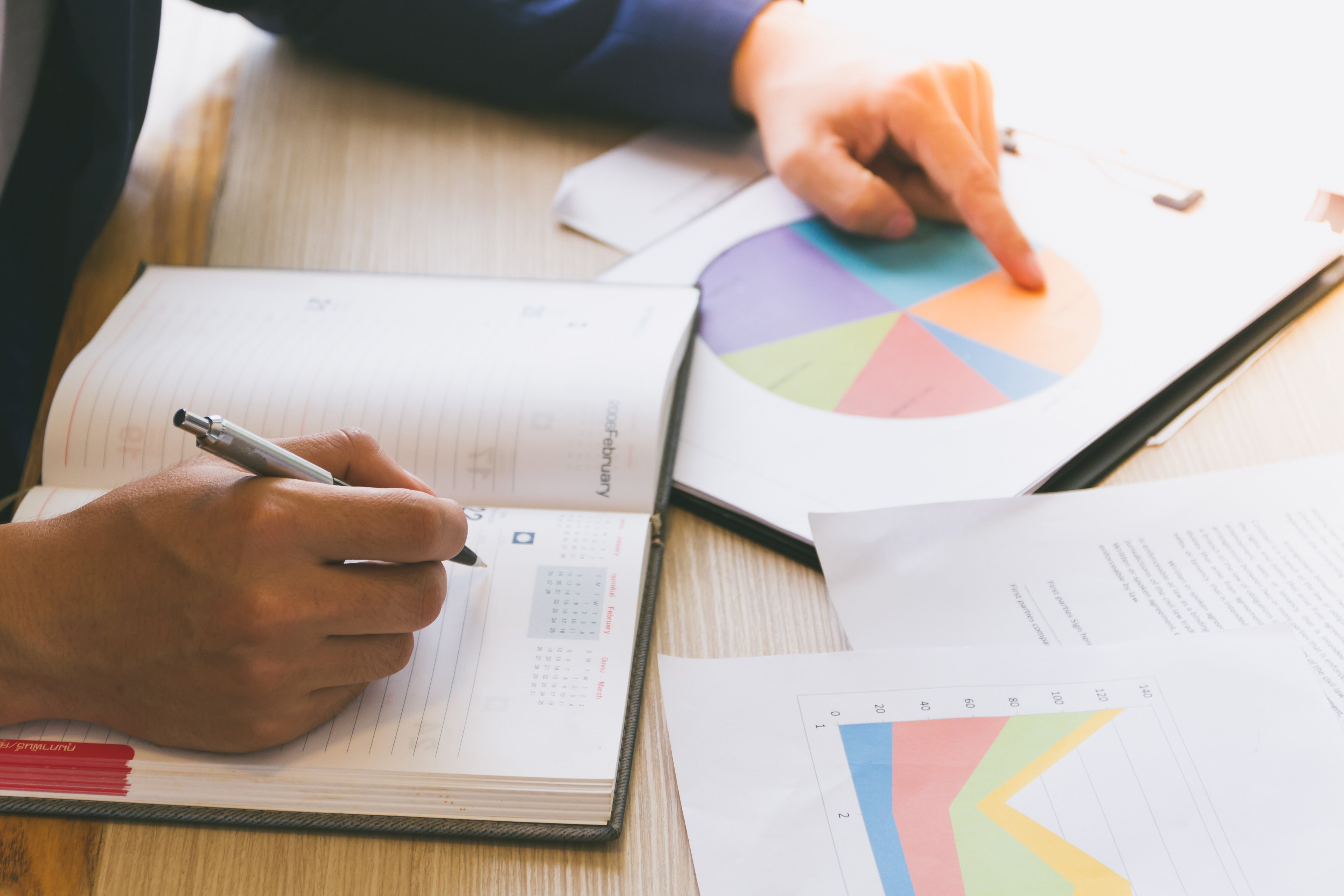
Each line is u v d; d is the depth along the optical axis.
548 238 0.67
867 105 0.66
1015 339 0.58
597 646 0.42
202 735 0.38
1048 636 0.42
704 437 0.52
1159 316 0.58
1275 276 0.60
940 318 0.59
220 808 0.38
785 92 0.71
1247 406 0.53
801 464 0.51
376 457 0.43
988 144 0.70
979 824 0.36
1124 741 0.38
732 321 0.60
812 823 0.36
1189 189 0.68
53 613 0.39
